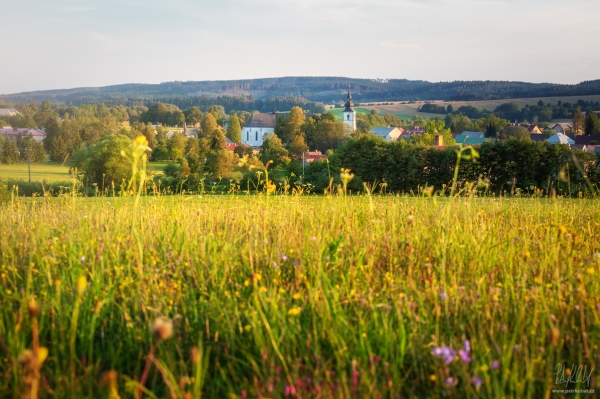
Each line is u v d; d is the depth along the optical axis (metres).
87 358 3.28
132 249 5.06
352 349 3.25
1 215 7.38
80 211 7.87
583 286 4.00
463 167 38.41
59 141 81.00
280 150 92.38
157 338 2.17
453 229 5.70
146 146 4.24
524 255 4.91
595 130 144.88
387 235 5.57
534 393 2.96
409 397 2.91
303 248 5.14
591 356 3.27
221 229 6.57
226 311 3.66
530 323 3.60
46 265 4.35
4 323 3.56
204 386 3.05
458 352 3.07
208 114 157.12
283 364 3.05
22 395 2.65
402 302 3.74
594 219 7.57
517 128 135.25
